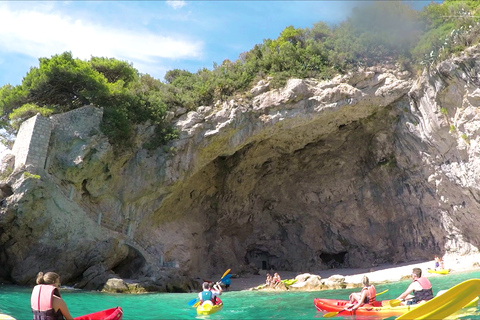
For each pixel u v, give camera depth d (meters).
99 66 27.47
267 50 33.03
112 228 24.77
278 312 12.57
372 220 35.31
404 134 30.19
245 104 28.39
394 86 28.52
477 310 10.46
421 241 32.19
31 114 23.58
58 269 21.17
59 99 26.44
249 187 35.06
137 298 17.25
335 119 30.34
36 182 20.58
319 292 19.03
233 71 31.25
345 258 37.25
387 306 10.95
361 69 29.09
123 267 24.20
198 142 27.81
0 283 20.30
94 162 23.69
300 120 28.84
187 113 28.27
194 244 30.94
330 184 35.53
